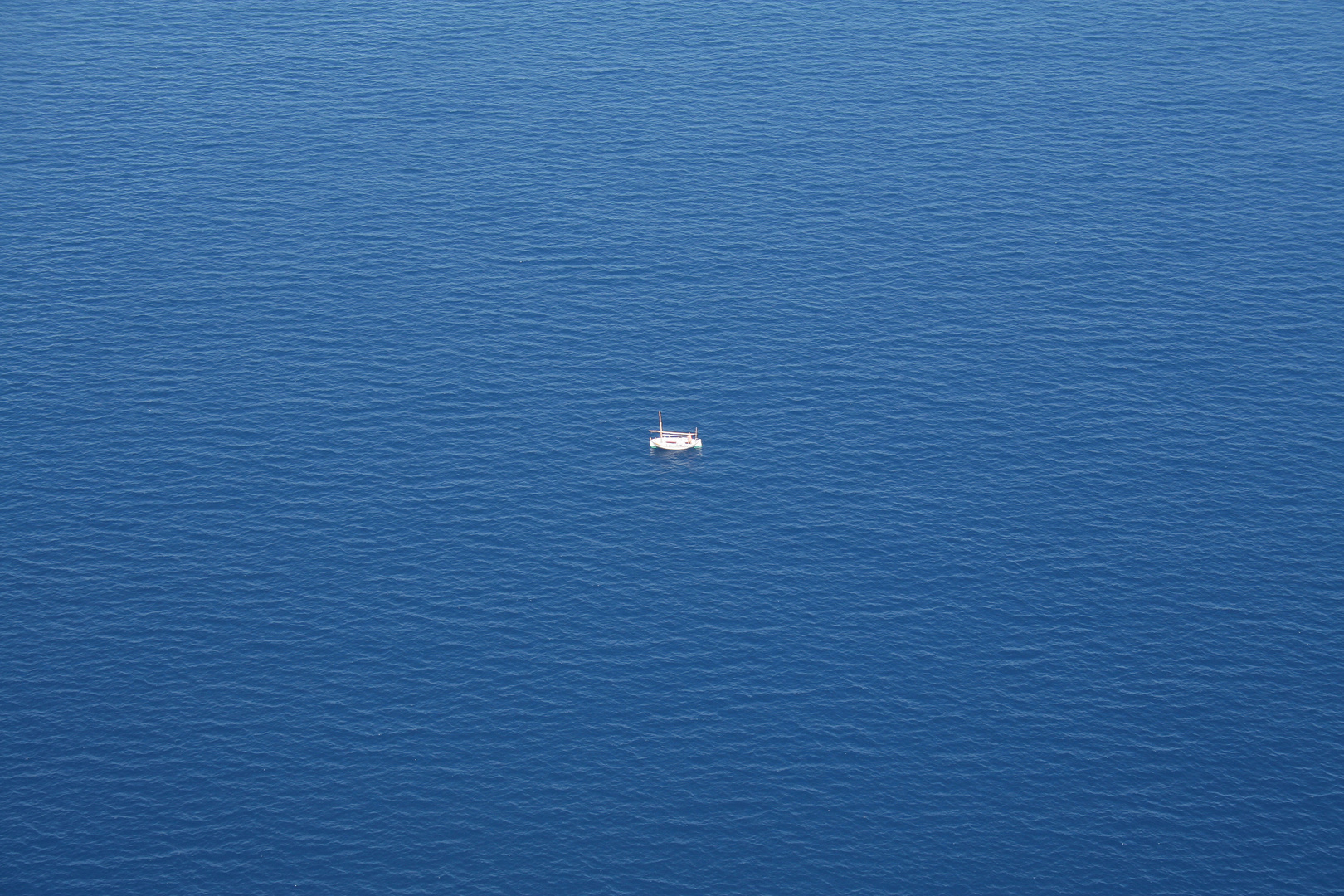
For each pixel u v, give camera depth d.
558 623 165.88
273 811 147.00
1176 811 146.00
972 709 156.12
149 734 154.12
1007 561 173.12
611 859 142.50
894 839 143.88
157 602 168.50
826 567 172.62
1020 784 148.75
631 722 155.12
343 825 145.62
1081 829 144.62
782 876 140.88
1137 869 141.12
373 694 158.25
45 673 160.38
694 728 154.50
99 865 141.75
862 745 152.50
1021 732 153.62
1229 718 154.62
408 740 153.50
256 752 152.38
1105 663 160.75
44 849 143.12
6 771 150.25
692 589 170.12
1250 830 144.25
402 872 141.62
